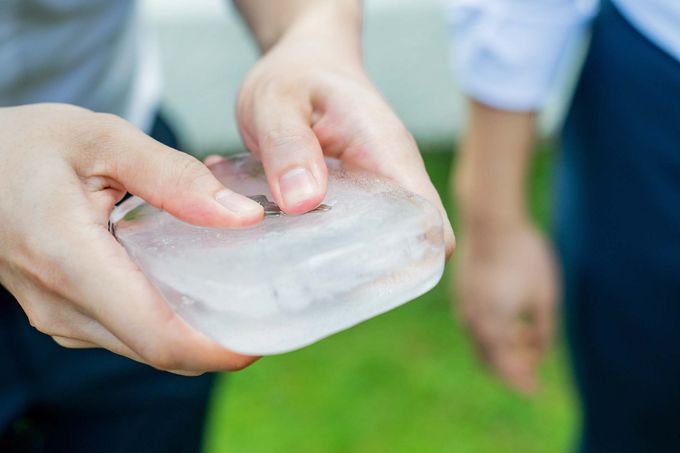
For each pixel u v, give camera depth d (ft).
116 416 2.41
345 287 1.56
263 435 3.81
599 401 2.78
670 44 2.36
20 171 1.66
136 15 2.46
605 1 2.55
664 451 2.71
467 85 2.74
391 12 5.88
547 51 2.63
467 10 2.69
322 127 1.85
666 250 2.48
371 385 4.11
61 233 1.62
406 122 6.10
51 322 1.71
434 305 4.66
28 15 2.10
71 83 2.28
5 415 2.27
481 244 2.84
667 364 2.58
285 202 1.65
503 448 3.72
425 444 3.76
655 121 2.42
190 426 2.52
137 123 2.49
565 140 2.77
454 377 4.13
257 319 1.54
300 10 2.12
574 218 2.72
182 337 1.59
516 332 2.89
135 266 1.61
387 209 1.63
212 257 1.57
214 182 1.64
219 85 5.87
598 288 2.65
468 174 2.81
